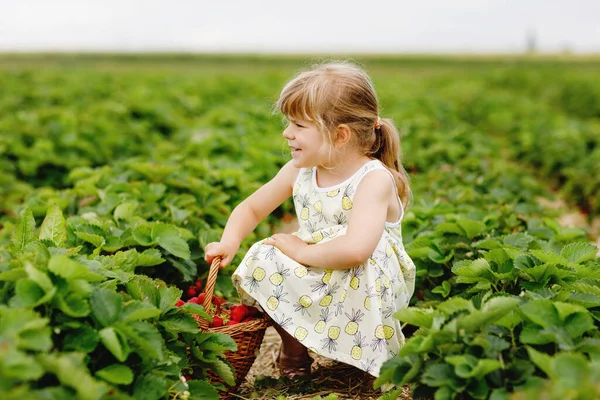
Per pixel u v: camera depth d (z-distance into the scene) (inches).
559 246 142.5
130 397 77.9
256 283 109.9
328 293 107.2
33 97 464.8
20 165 264.2
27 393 66.9
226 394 111.6
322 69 114.1
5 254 96.7
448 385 82.3
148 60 2377.0
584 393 67.4
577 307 85.5
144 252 122.3
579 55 2891.2
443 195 224.4
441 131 402.3
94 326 85.4
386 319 108.0
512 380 83.0
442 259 134.1
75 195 189.0
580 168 306.8
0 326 74.5
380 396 109.1
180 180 196.1
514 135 445.4
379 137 118.6
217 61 2361.0
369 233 104.8
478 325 85.9
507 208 186.4
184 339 100.8
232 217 123.7
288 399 112.3
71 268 82.0
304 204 117.4
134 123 375.9
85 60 2256.4
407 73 1553.9
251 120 401.4
